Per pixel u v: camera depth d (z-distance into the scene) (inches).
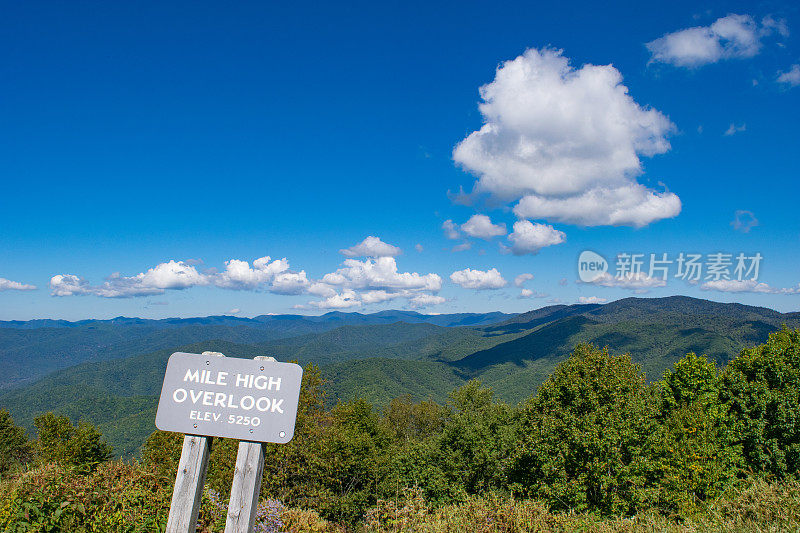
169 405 144.9
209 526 238.2
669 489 647.8
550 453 699.4
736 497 251.8
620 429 635.5
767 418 744.3
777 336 884.0
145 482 245.9
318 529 315.9
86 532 202.7
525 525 221.6
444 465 1163.9
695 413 733.9
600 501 628.1
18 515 192.7
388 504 255.4
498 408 1368.1
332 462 877.8
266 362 146.3
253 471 141.6
